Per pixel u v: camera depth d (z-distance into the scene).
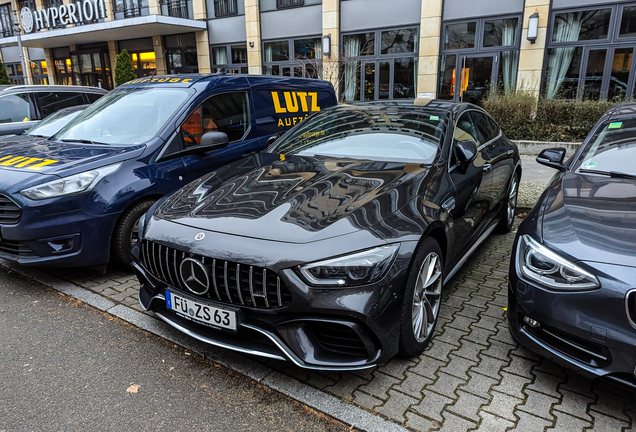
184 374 2.40
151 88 4.50
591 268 1.95
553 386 2.26
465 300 3.26
